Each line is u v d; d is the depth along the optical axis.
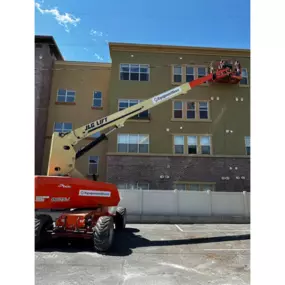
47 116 18.84
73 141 8.31
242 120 18.05
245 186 16.84
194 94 18.28
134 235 9.11
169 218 13.21
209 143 17.56
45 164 18.00
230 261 5.82
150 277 4.68
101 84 19.84
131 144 17.20
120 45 18.48
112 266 5.29
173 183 16.61
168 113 17.84
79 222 6.79
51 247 6.92
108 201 8.02
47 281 4.36
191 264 5.56
